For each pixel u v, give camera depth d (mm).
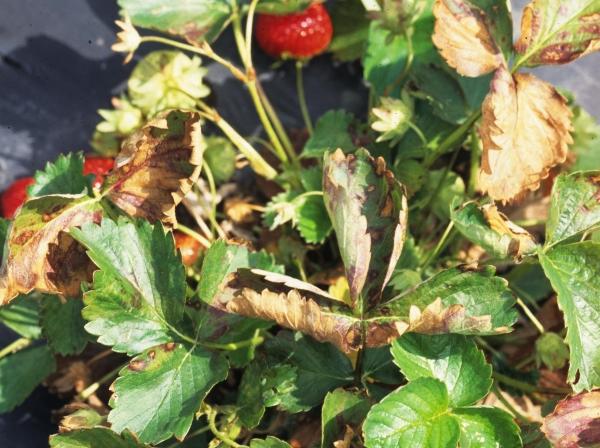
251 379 336
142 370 318
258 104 393
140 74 415
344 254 309
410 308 292
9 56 479
